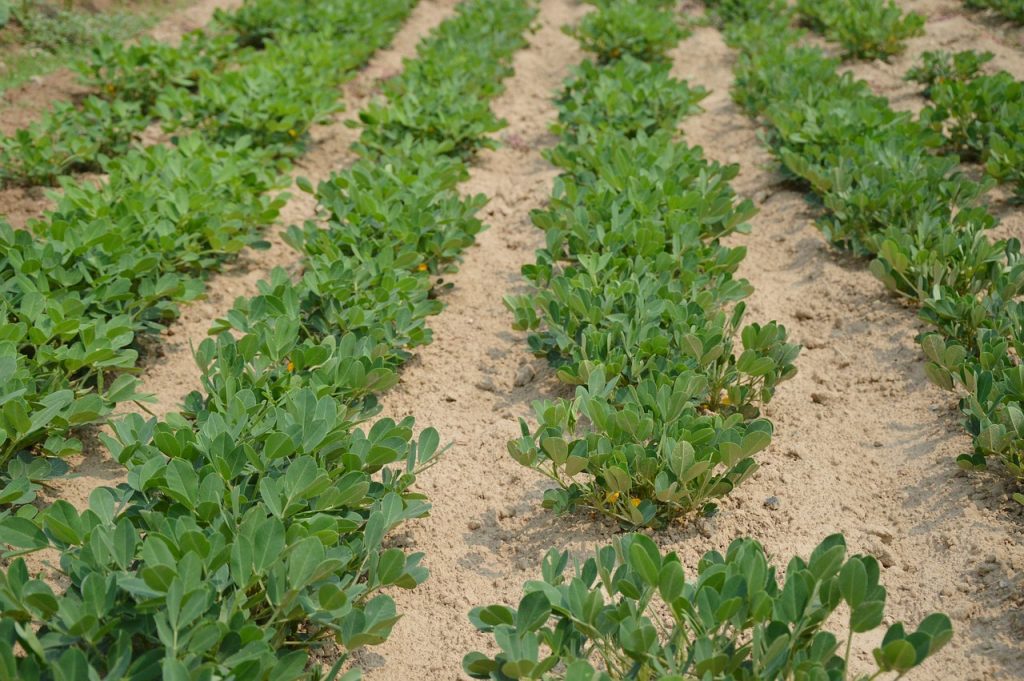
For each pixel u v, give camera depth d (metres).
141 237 2.36
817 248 2.57
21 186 2.76
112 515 1.69
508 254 2.66
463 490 2.00
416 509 1.80
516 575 1.86
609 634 1.61
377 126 2.97
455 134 2.98
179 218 2.42
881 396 2.15
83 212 2.40
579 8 4.83
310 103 3.09
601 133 2.89
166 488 1.68
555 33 4.44
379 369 2.04
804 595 1.56
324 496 1.74
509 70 3.71
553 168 3.03
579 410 2.03
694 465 1.80
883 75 3.64
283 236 2.44
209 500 1.69
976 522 1.86
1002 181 2.73
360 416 2.06
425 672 1.74
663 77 3.21
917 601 1.79
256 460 1.74
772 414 2.13
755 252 2.63
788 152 2.68
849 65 3.77
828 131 2.77
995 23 4.11
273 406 1.90
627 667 1.62
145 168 2.60
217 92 2.96
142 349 2.30
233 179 2.58
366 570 1.79
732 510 1.93
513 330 2.37
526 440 1.86
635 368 2.06
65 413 1.96
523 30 4.24
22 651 1.68
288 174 2.77
